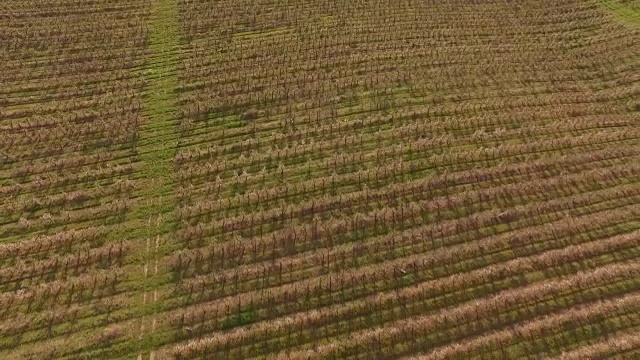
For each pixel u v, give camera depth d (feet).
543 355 61.46
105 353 61.41
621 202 78.28
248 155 85.05
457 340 62.80
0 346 61.98
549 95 97.19
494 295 66.80
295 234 73.10
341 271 69.26
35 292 66.85
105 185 80.89
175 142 87.15
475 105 94.12
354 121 90.27
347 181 80.48
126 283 68.13
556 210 77.05
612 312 65.31
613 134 88.53
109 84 98.78
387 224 74.69
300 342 62.49
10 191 79.56
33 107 94.07
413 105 94.58
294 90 96.48
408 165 82.79
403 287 67.67
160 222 75.20
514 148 85.61
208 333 63.36
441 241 72.74
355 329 63.67
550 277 69.00
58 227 74.90
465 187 79.92
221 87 97.86
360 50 107.24
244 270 69.00
